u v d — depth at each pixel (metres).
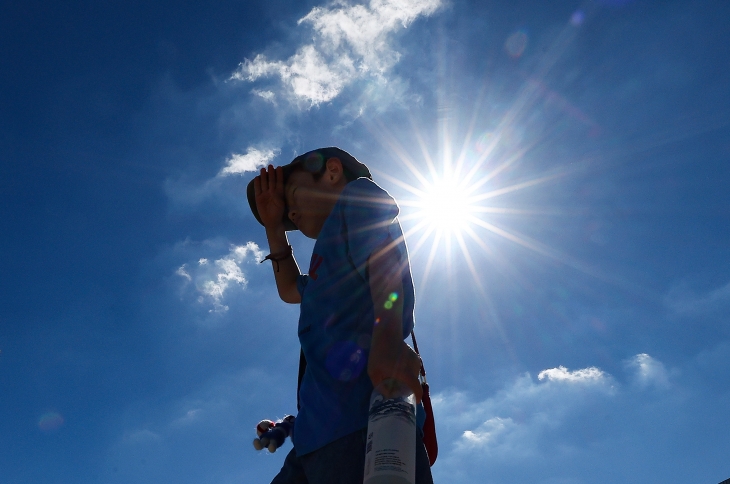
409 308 2.02
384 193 2.18
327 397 2.04
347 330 2.10
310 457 2.03
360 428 1.94
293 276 2.95
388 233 2.07
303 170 2.79
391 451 1.52
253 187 3.07
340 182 2.65
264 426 2.39
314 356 2.15
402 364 1.71
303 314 2.29
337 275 2.20
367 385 2.00
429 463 1.92
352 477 1.90
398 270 1.98
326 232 2.31
